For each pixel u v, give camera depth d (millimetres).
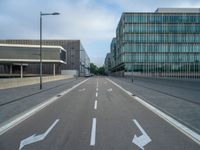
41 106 14180
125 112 12039
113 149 6168
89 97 19469
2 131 8102
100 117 10633
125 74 98375
